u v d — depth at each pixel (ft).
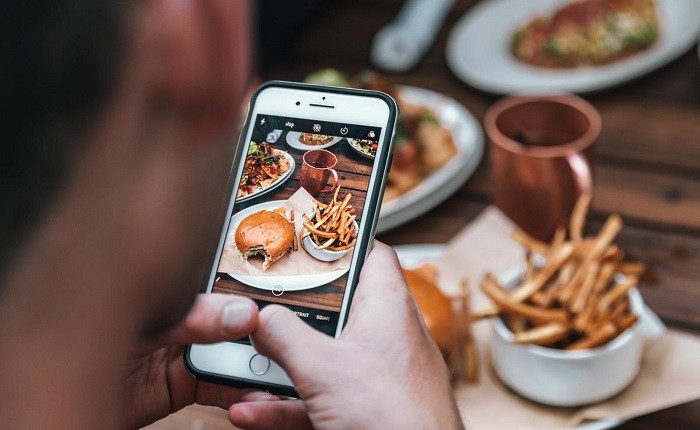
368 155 1.77
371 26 3.95
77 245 0.89
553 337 2.20
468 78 3.52
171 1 0.83
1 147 0.79
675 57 3.47
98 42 0.80
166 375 1.90
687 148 3.11
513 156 2.63
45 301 0.91
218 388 1.91
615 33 3.52
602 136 3.21
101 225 0.90
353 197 1.74
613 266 2.28
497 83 3.49
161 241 0.98
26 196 0.82
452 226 2.91
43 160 0.81
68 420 1.00
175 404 1.93
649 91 3.40
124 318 1.01
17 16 0.76
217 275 1.73
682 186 2.96
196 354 1.67
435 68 3.67
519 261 2.63
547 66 3.53
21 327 0.92
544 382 2.21
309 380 1.54
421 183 3.03
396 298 1.64
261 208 1.76
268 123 1.82
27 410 0.97
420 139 3.12
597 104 3.37
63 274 0.90
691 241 2.75
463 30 3.79
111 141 0.85
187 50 0.85
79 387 1.00
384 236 2.90
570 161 2.58
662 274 2.65
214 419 2.26
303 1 4.20
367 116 1.79
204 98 0.89
